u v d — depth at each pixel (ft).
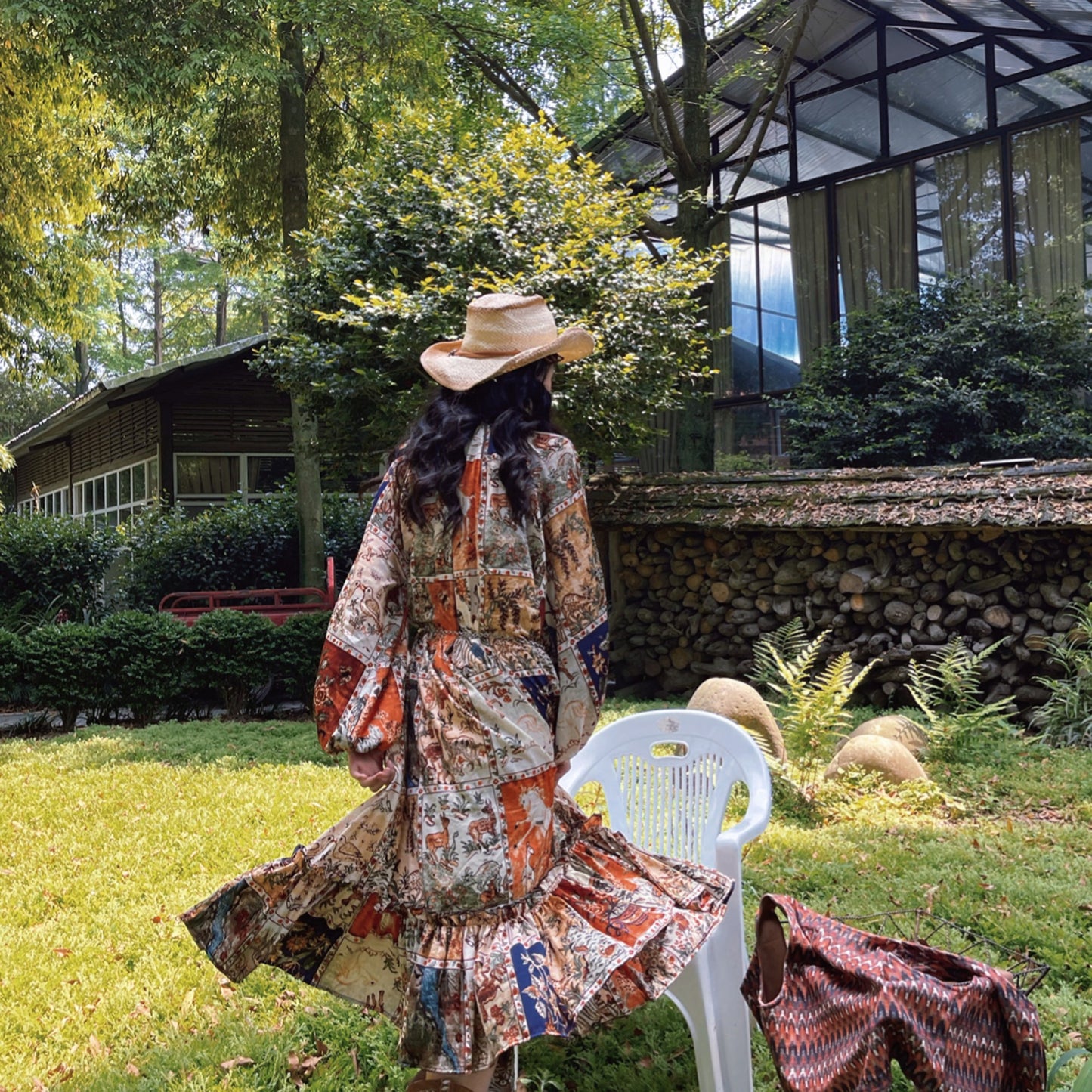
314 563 36.70
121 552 41.81
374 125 39.29
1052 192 37.24
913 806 15.28
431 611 6.46
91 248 60.54
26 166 45.37
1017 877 11.57
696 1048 7.07
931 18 38.83
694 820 9.13
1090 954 9.36
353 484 48.55
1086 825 14.24
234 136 42.04
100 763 20.01
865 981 5.83
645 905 6.35
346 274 26.78
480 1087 6.06
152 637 25.73
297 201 37.04
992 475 22.65
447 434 6.45
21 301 51.19
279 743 21.70
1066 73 36.83
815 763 16.40
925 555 22.68
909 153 40.37
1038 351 33.63
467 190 26.11
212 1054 8.09
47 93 41.42
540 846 6.30
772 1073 7.72
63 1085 7.76
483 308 6.81
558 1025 5.87
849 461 33.96
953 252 39.58
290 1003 8.99
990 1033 5.87
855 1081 5.58
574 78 37.65
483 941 6.03
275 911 6.40
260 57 34.27
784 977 6.07
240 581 40.50
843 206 42.29
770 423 44.34
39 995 9.37
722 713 17.25
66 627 25.76
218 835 14.16
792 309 43.73
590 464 30.55
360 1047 8.20
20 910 11.55
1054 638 20.65
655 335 26.53
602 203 26.86
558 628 6.47
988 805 15.51
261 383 48.78
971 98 39.04
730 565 25.70
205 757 20.26
